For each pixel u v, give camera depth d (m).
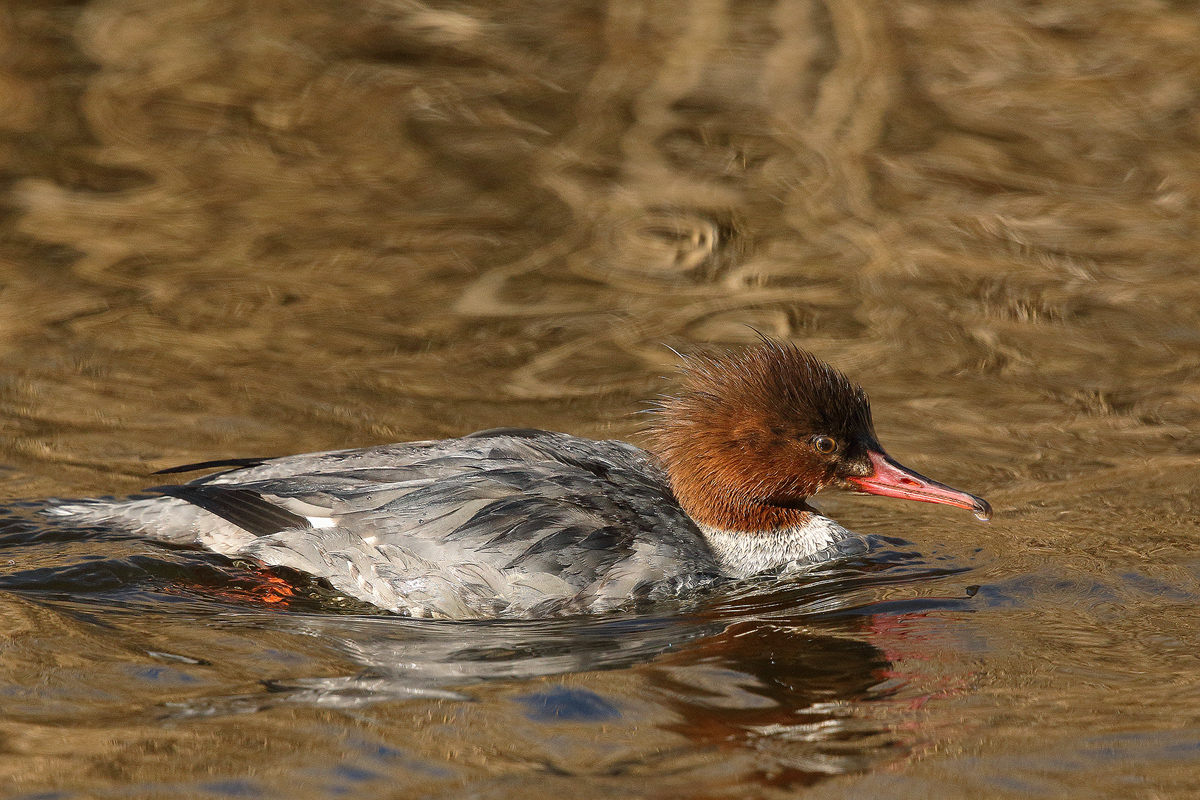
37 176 17.91
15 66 20.34
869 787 7.66
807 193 18.17
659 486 11.57
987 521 11.83
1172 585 10.48
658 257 16.69
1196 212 17.53
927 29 21.94
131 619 9.86
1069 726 8.34
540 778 7.74
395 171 18.64
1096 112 19.81
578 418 13.38
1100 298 15.72
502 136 19.55
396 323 15.21
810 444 11.24
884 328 15.13
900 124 19.73
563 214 17.72
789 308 15.52
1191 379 14.09
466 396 13.76
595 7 22.81
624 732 8.28
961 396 13.86
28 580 10.34
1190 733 8.23
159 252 16.45
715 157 19.03
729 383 11.48
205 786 7.64
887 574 11.01
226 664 9.19
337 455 11.39
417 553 10.44
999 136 19.38
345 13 22.67
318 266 16.34
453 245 16.88
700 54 21.70
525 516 10.52
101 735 8.16
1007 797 7.57
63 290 15.48
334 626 9.97
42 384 13.66
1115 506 11.90
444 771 7.81
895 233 17.19
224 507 10.70
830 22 22.45
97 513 11.30
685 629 9.98
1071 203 17.81
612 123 19.97
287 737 8.17
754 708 8.62
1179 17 21.88
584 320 15.32
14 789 7.58
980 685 8.94
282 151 18.97
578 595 10.34
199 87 20.36
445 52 21.84
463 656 9.44
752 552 11.35
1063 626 9.85
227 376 14.01
